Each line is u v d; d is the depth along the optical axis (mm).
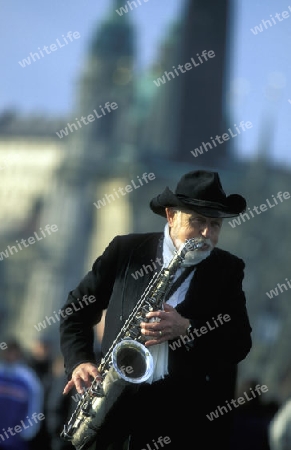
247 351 18406
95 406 17859
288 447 31078
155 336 17594
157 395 17891
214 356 18156
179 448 18000
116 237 18641
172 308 17781
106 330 18234
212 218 17688
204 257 17938
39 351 47000
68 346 18453
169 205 17859
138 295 18094
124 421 17891
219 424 18344
